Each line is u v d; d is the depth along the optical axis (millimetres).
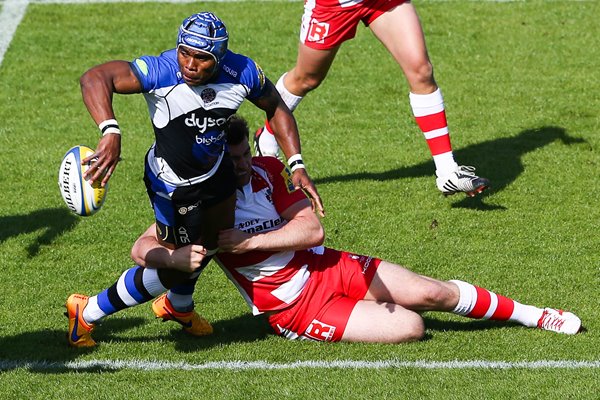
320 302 19938
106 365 19047
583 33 40062
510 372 18516
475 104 34344
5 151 30875
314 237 19484
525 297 22266
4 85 35938
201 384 18047
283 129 18891
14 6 42312
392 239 25391
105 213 26812
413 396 17469
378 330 19703
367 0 25406
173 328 21016
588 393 17547
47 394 17609
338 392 17672
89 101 16750
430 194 27953
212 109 17703
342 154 30812
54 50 38656
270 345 20016
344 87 35844
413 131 32500
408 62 25469
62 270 23844
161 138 17984
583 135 31766
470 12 41969
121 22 41094
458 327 20938
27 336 20375
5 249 24828
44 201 27547
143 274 19094
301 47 26656
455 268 23812
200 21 16906
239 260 19797
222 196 18547
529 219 26359
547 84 35812
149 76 17312
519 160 30062
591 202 27312
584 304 21922
